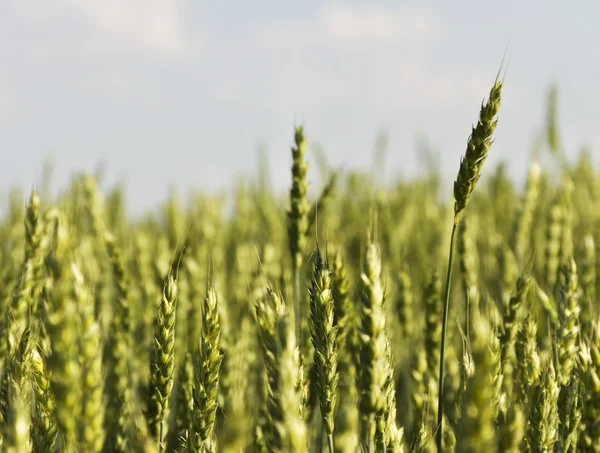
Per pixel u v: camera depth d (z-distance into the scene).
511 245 1.42
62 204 1.01
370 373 1.00
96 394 0.94
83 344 0.93
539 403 1.03
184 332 1.24
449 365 1.15
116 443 1.08
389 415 1.02
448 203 1.98
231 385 1.10
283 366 0.92
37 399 0.99
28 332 1.01
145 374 1.22
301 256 1.19
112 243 1.24
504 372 1.07
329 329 1.02
